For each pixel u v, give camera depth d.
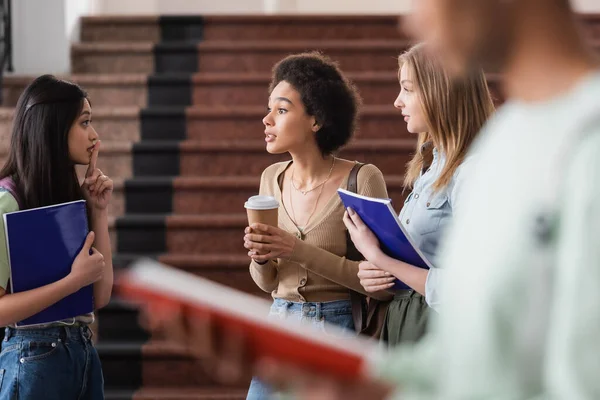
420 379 1.02
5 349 2.71
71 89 2.81
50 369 2.68
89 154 2.89
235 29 6.72
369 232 2.51
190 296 0.98
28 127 2.75
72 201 2.75
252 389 2.90
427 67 2.50
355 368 0.98
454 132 2.48
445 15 0.85
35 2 6.37
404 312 2.58
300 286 2.94
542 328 0.81
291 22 6.71
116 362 4.68
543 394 0.83
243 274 5.06
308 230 2.98
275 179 3.14
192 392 4.59
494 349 0.84
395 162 5.54
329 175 3.06
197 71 6.43
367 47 6.33
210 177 5.62
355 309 2.92
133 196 5.45
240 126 5.87
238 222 5.25
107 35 6.76
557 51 0.85
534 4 0.85
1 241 2.61
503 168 0.85
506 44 0.86
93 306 2.86
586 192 0.77
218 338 0.98
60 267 2.65
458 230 0.90
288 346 0.96
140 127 5.86
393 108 5.81
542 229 0.81
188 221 5.25
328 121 2.98
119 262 5.02
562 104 0.84
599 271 0.76
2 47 6.27
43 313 2.65
